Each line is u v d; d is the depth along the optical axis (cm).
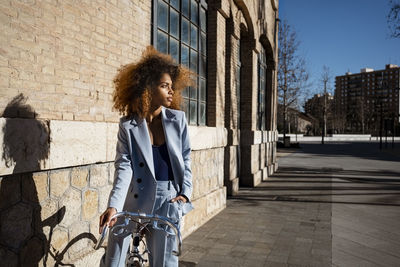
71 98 285
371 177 1161
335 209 666
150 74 221
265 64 1282
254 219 582
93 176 306
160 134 226
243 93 978
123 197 200
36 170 239
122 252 210
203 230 512
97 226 313
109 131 317
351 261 385
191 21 581
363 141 5312
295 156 2141
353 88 14875
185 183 221
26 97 242
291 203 725
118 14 347
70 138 269
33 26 247
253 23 923
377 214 624
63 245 274
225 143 695
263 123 1262
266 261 384
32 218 244
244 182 970
